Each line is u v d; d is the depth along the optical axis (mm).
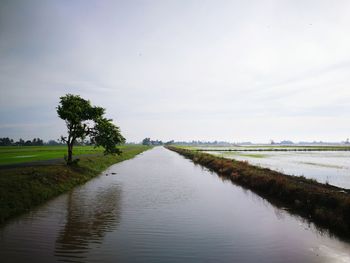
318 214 15016
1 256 10148
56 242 11617
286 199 19719
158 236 12508
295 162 55375
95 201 19859
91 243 11562
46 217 15508
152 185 27516
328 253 10641
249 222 14766
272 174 27891
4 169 25812
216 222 14758
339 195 15773
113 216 15812
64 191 23703
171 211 17078
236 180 30719
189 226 14016
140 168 46125
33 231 13031
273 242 11836
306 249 11055
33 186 20188
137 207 18078
